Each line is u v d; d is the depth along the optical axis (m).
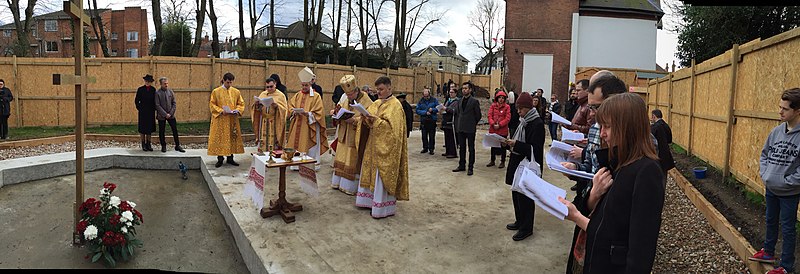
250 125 14.46
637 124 2.21
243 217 6.04
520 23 28.25
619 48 29.06
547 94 28.27
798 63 5.30
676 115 11.55
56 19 41.47
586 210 2.74
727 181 7.21
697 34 18.78
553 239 5.46
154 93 10.05
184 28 29.59
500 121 9.27
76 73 5.58
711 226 5.71
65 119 14.04
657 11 29.11
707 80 8.86
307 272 4.50
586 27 28.89
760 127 6.20
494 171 9.15
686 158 9.80
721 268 4.52
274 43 24.19
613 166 2.37
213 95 8.86
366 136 6.68
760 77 6.30
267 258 4.79
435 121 11.00
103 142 11.74
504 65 28.62
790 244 4.02
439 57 78.44
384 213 6.08
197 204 7.73
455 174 8.79
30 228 6.57
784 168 4.01
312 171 6.12
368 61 33.88
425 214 6.32
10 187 8.00
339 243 5.23
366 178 6.32
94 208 5.54
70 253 5.83
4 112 11.25
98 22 19.53
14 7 18.16
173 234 6.55
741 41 17.09
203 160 9.48
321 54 32.50
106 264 5.65
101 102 14.06
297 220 5.94
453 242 5.34
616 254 2.20
